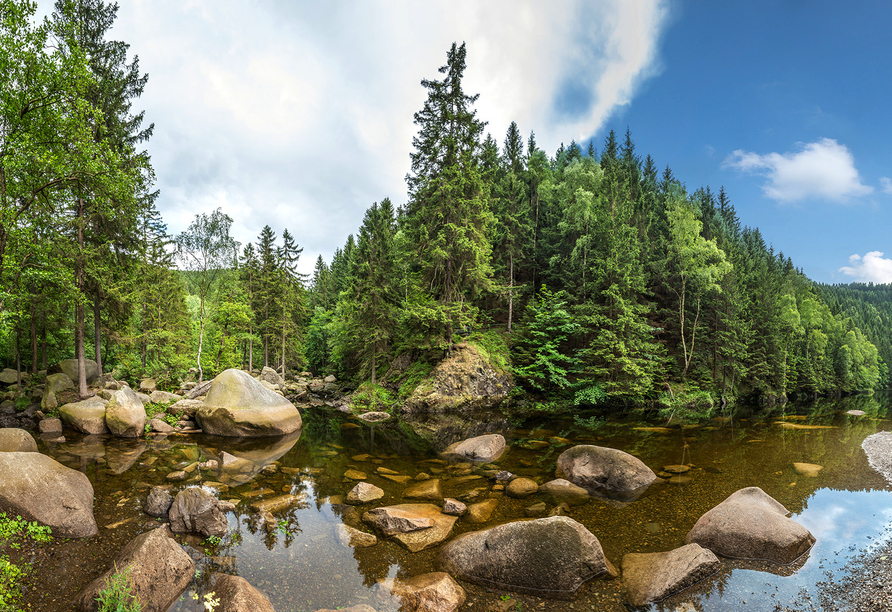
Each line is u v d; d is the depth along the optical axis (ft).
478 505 28.84
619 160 176.96
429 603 17.34
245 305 94.89
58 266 41.55
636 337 87.35
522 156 158.81
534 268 123.24
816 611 17.16
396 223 123.13
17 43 34.58
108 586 16.07
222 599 16.63
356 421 68.69
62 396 64.08
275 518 26.68
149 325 99.19
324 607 17.33
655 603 17.56
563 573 19.02
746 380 122.83
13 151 34.81
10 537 20.43
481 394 85.51
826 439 54.54
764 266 174.81
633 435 56.18
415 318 82.64
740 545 21.77
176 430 54.54
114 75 71.20
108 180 43.19
